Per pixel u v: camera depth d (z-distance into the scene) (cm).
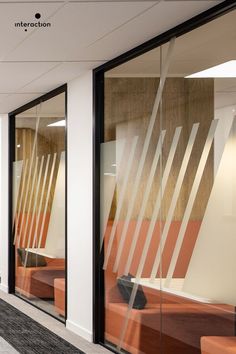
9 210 885
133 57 513
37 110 766
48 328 641
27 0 388
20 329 632
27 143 808
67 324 642
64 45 498
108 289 557
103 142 576
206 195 397
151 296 471
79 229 620
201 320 400
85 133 606
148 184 481
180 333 426
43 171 741
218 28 395
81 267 612
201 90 409
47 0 388
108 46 500
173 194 441
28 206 800
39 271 752
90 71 594
